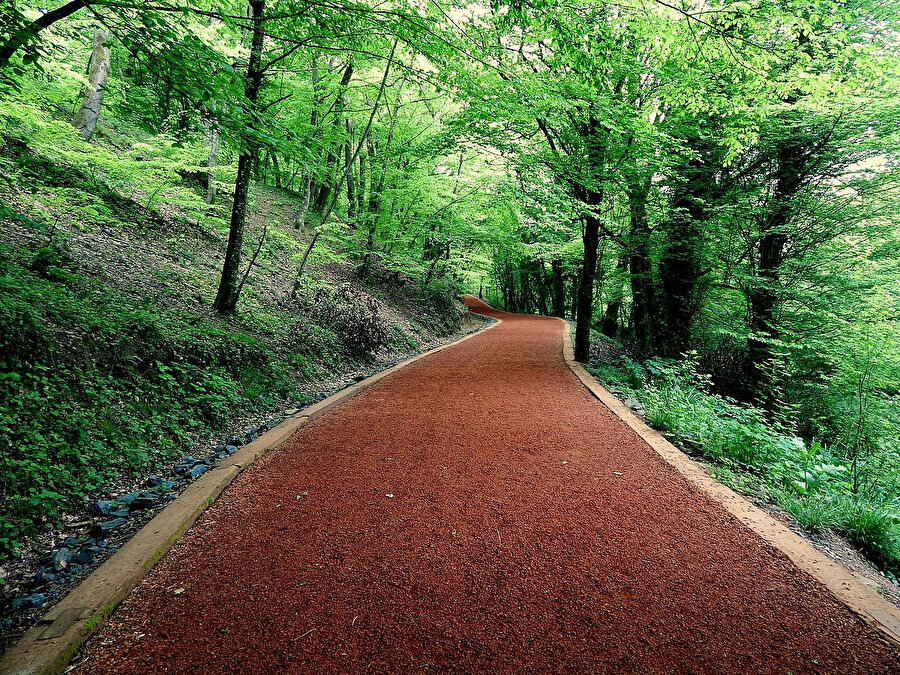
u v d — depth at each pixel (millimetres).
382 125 16188
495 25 5973
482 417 5527
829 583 2410
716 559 2623
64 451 3543
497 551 2688
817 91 6031
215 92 3920
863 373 8375
